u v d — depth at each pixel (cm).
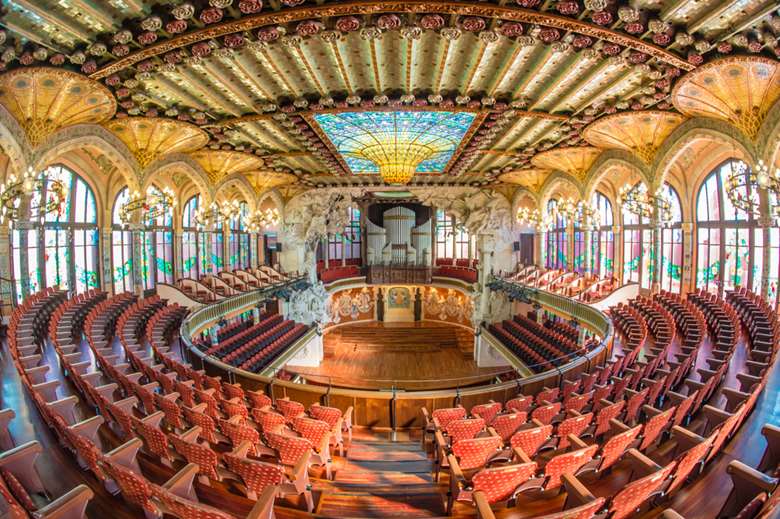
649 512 495
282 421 763
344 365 3316
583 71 1150
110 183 2228
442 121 1522
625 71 1134
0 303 1588
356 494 617
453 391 1031
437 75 1184
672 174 2236
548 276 2761
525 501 545
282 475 483
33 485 496
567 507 474
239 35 915
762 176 1098
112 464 445
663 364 1195
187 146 1756
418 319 4278
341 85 1273
